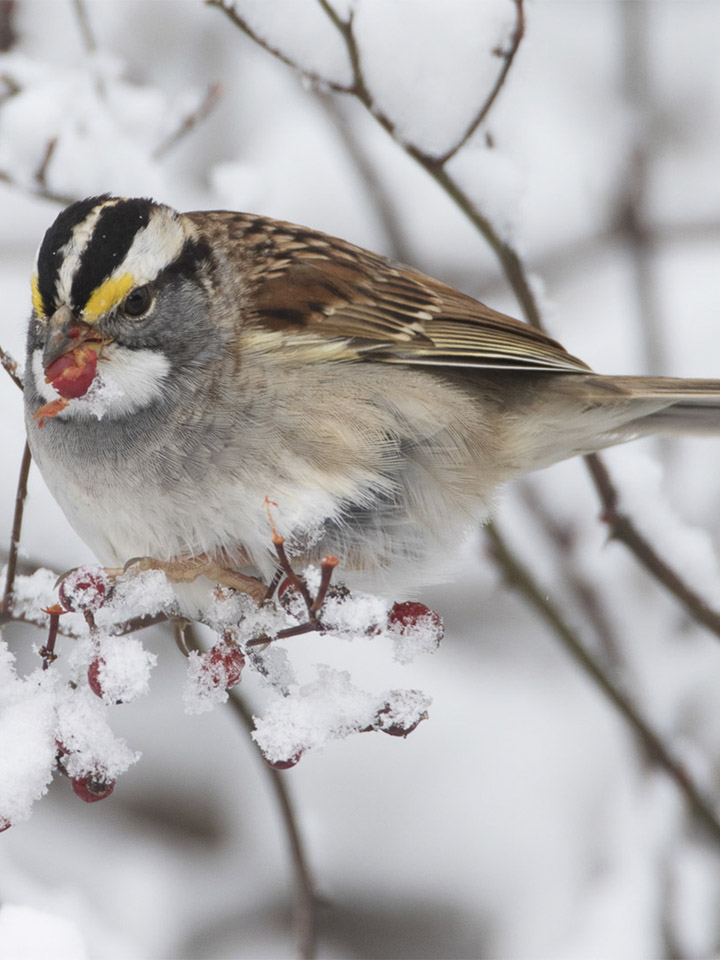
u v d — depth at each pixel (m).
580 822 11.70
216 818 11.66
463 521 8.31
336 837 11.88
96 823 11.51
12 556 6.85
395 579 8.26
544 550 11.99
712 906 10.15
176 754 11.81
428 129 8.13
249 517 7.76
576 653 9.88
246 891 11.31
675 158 14.15
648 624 11.53
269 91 13.77
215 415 7.77
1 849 10.30
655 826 10.42
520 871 11.68
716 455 12.36
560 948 10.60
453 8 8.20
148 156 10.50
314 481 7.84
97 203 7.85
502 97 8.31
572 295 13.35
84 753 6.26
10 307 11.86
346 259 8.59
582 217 13.47
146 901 11.03
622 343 12.94
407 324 8.33
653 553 9.13
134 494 7.77
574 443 8.98
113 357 7.65
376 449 8.00
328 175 13.44
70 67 11.00
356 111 13.45
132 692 6.26
